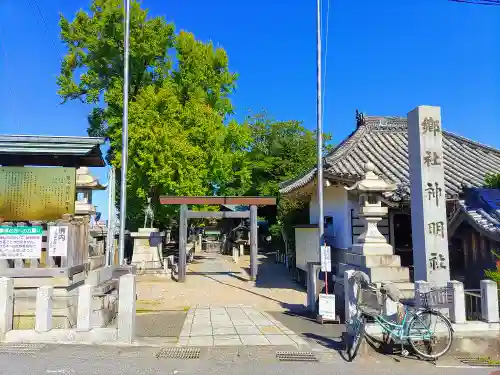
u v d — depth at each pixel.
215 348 7.30
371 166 9.54
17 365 6.05
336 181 12.98
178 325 9.34
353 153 16.22
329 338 8.19
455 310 7.22
